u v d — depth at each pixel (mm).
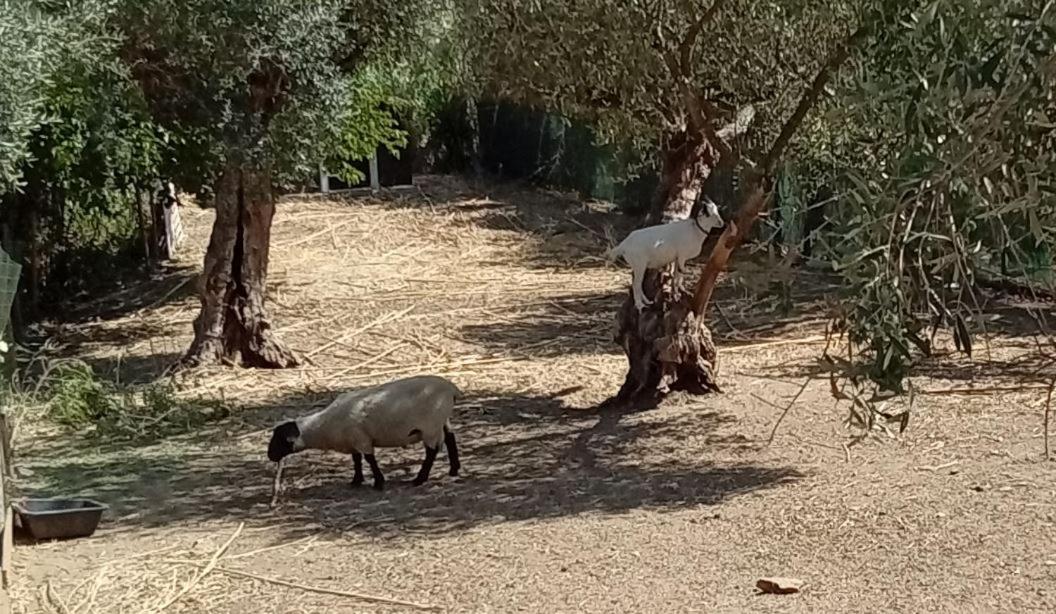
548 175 25688
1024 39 2641
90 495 7918
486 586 5906
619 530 6688
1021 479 7176
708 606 5512
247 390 11109
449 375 11547
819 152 7566
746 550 6254
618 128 9125
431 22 11203
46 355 12812
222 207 11953
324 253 19547
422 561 6324
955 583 5633
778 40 7754
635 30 7734
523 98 8781
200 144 11320
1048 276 2965
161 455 8938
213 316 12086
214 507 7543
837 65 6320
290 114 10602
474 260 19000
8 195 13523
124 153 12297
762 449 8250
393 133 15992
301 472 8312
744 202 8828
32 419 9898
